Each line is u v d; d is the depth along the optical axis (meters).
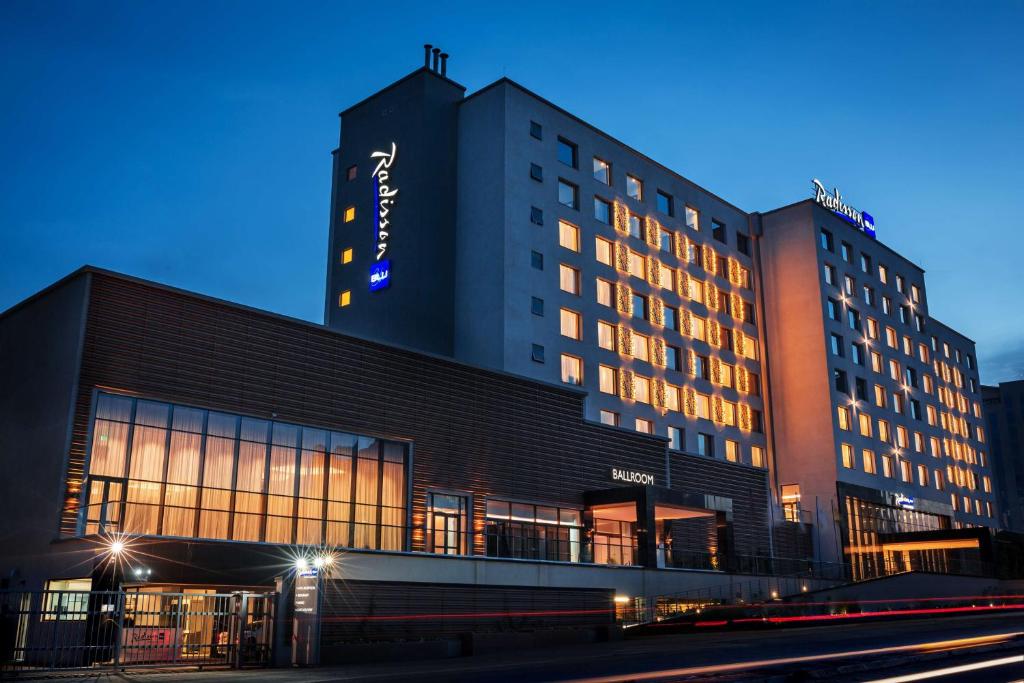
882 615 49.44
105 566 26.33
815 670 17.48
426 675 20.14
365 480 37.44
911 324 84.69
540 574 38.97
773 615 44.50
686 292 63.38
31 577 29.44
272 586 29.88
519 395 45.00
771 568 52.38
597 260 56.81
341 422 36.91
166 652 25.17
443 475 40.25
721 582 48.12
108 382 30.59
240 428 33.94
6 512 31.59
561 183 56.16
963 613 55.78
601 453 48.94
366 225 57.53
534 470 44.59
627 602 42.41
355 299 56.69
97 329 30.75
